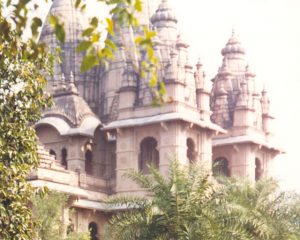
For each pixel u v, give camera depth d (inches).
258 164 2847.0
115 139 2610.7
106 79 2807.6
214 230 1074.1
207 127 2452.0
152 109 2391.7
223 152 2780.5
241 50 3024.1
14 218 916.0
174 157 1206.9
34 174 1946.4
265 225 1184.8
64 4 3019.2
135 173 1181.1
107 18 401.7
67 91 2605.8
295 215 1307.8
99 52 406.6
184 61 2465.6
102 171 2581.2
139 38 401.4
